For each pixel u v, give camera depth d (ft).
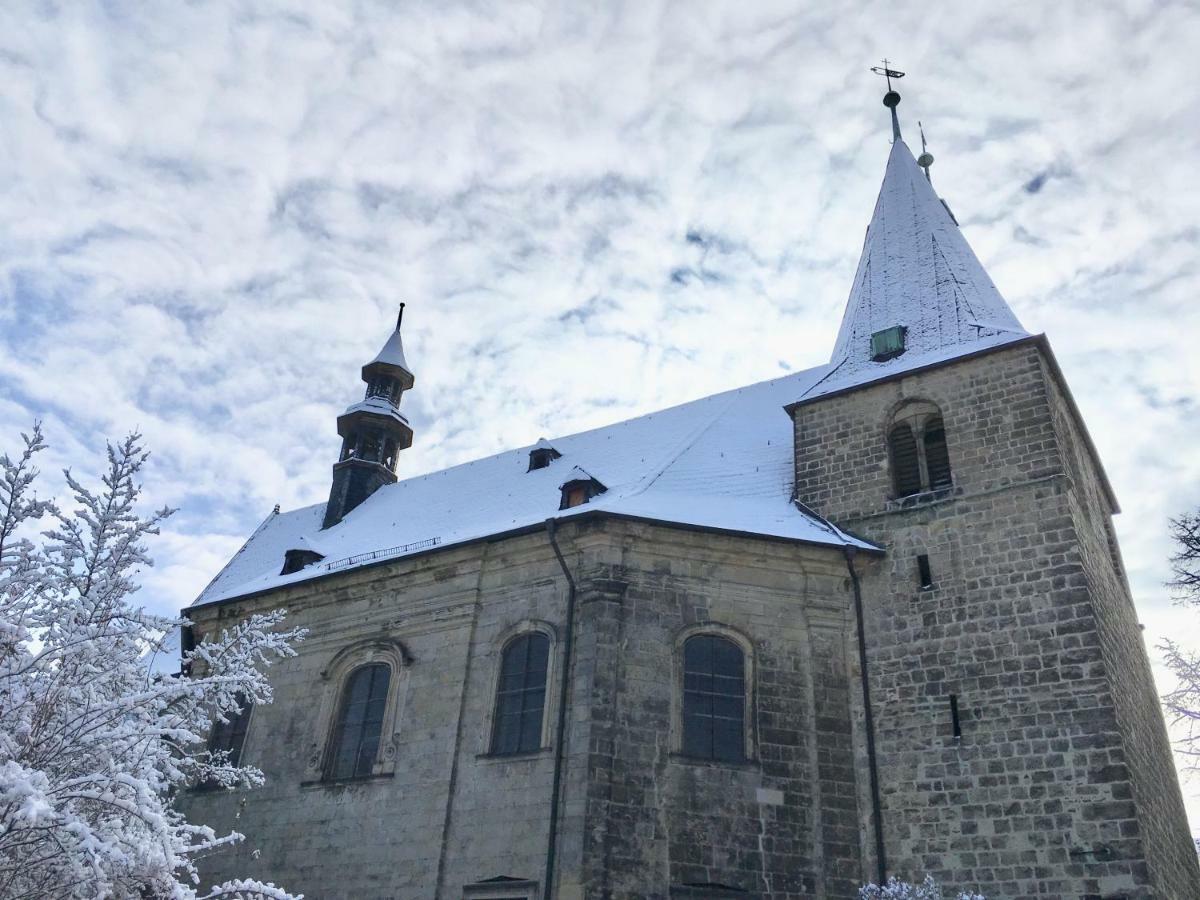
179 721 46.65
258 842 87.97
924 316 98.22
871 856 71.87
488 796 77.36
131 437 49.03
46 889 39.96
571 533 83.61
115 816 41.45
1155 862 67.62
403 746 85.05
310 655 96.89
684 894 68.23
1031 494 79.36
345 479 137.80
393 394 149.79
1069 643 72.43
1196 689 118.42
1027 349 85.46
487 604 88.07
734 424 108.06
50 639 43.86
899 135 124.98
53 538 45.96
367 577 96.22
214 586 128.16
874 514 86.07
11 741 39.19
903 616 79.56
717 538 82.07
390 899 77.46
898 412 90.48
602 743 72.84
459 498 119.75
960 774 71.61
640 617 79.00
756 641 79.51
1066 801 67.46
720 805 72.18
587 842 68.59
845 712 77.56
